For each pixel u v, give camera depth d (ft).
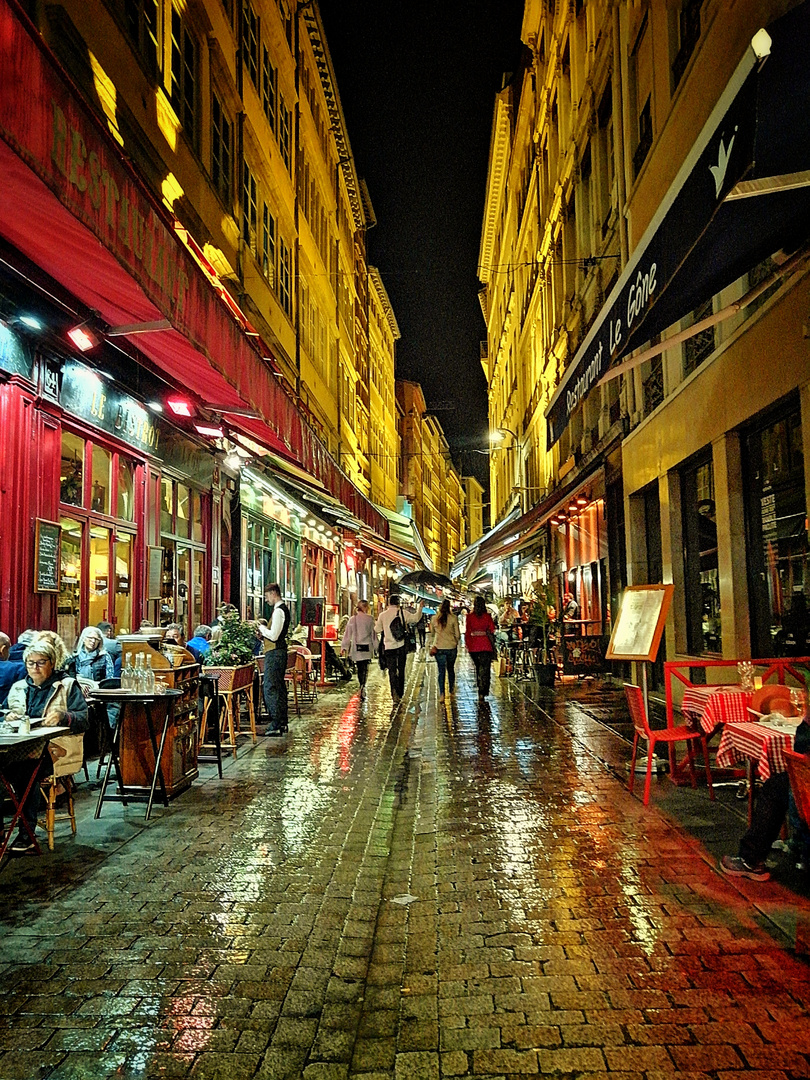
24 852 18.10
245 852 18.33
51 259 21.36
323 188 96.78
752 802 17.48
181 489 44.68
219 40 48.88
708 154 14.19
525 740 31.83
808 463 22.62
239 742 33.40
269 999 11.57
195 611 46.93
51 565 27.89
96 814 21.34
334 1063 10.06
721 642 31.42
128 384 34.40
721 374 29.81
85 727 20.15
